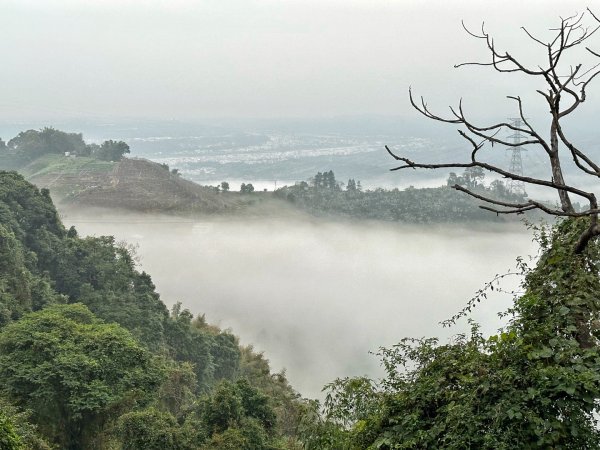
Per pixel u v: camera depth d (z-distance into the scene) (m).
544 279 8.32
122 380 32.22
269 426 34.16
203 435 31.03
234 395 33.16
